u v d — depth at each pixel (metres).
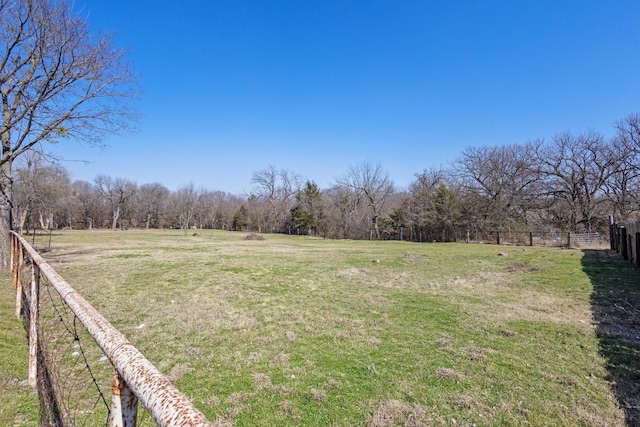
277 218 44.84
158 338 4.40
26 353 3.55
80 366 3.37
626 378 3.26
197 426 0.49
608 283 7.91
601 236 19.92
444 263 12.10
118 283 8.06
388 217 32.47
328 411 2.76
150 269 10.34
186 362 3.69
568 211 25.83
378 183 33.06
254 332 4.64
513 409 2.76
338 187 34.69
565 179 25.48
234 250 17.75
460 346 4.13
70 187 40.00
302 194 39.53
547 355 3.84
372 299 6.57
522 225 26.06
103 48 11.02
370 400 2.92
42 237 27.16
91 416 2.49
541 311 5.66
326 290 7.45
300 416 2.69
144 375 0.72
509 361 3.69
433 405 2.83
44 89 9.94
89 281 8.27
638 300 6.27
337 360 3.74
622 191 24.16
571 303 6.16
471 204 27.06
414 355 3.87
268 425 2.57
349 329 4.79
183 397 0.61
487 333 4.59
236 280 8.62
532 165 26.42
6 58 9.48
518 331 4.66
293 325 4.96
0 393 2.72
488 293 7.09
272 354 3.90
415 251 17.27
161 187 62.56
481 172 27.12
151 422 2.40
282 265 11.55
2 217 9.52
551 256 14.12
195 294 7.00
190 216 57.69
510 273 9.73
